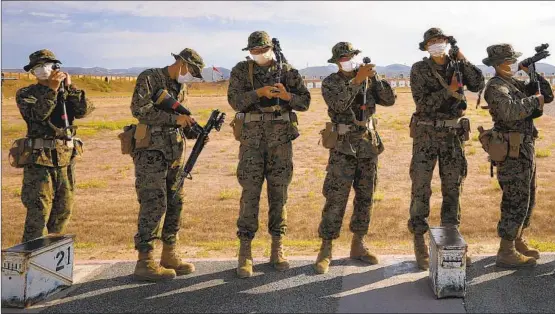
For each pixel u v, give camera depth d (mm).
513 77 4586
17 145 4469
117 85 79250
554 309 3682
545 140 17109
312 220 8625
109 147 19062
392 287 4141
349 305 3811
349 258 4918
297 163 14789
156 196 4398
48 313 3787
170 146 4441
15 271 3865
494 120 4520
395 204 9570
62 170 4684
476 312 3650
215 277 4516
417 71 4535
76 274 4648
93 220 8750
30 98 4402
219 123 4559
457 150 4527
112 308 3871
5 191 11328
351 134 4539
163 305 3910
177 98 4559
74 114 4836
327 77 4543
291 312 3727
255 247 6332
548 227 7676
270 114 4523
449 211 4641
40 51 4438
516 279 4254
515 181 4418
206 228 8156
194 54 4453
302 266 4730
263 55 4473
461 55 4461
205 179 12719
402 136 19500
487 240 7027
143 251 4434
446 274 3850
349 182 4594
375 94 4645
